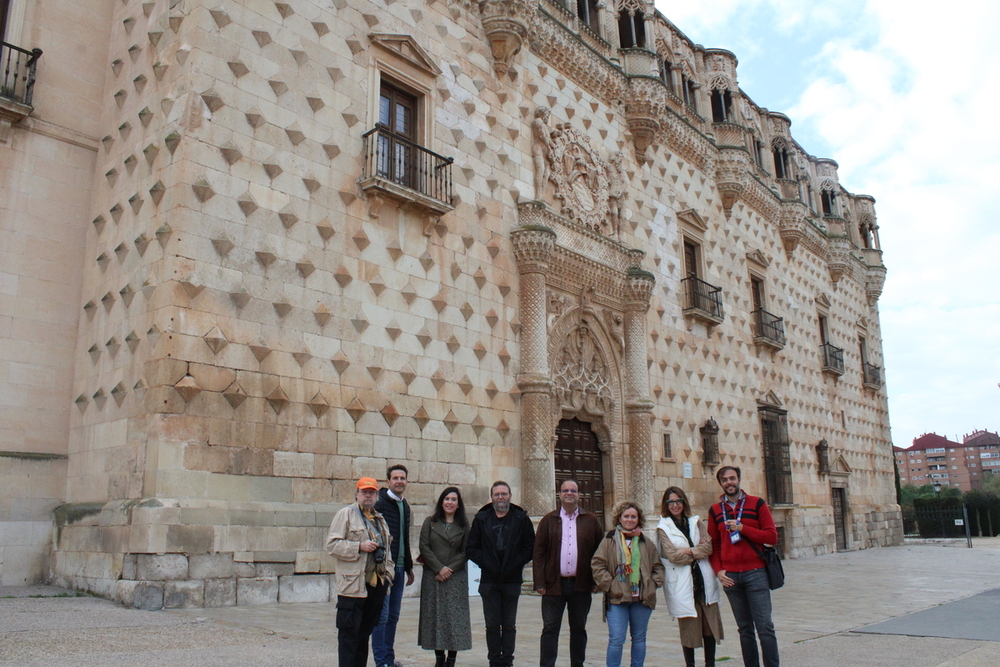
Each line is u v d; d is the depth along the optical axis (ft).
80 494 44.62
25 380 45.60
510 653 26.07
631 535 26.17
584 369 71.77
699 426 86.74
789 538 101.91
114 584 39.52
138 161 46.37
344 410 48.70
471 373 58.59
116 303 45.32
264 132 47.50
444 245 58.34
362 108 53.88
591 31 81.35
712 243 97.81
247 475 42.98
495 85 66.95
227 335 43.45
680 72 98.17
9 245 46.01
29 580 43.91
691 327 89.35
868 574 72.84
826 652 31.22
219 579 40.45
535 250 64.64
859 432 135.85
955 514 188.55
